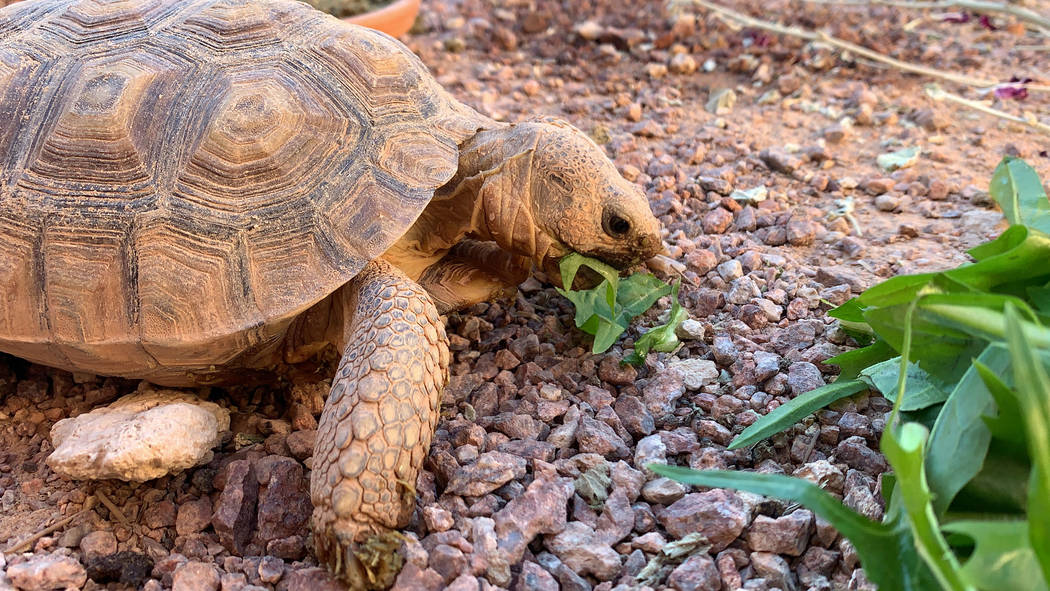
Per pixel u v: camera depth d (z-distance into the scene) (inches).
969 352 13.3
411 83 15.9
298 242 14.3
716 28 31.8
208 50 15.4
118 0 16.0
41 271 14.3
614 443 15.0
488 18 33.5
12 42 15.7
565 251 16.1
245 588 13.2
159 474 14.2
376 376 13.3
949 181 21.2
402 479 13.1
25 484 14.9
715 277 18.5
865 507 13.6
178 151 14.6
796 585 13.3
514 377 16.5
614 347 17.0
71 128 14.7
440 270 16.7
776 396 15.9
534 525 13.6
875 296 13.5
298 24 16.0
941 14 33.3
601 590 13.2
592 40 30.9
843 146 23.4
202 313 14.1
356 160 14.9
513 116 24.9
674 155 22.9
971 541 12.1
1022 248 13.5
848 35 30.0
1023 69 27.9
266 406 16.2
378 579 12.8
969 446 12.2
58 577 13.5
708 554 13.5
